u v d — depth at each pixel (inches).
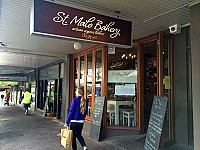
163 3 125.3
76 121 158.1
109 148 180.2
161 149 164.6
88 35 118.1
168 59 188.7
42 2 105.5
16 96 918.4
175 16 148.3
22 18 151.8
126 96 226.4
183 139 174.2
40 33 103.7
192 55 127.6
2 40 222.1
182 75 178.2
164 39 189.3
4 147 187.5
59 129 276.8
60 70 373.4
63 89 339.0
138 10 135.8
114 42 127.1
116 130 219.6
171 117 182.4
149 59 295.3
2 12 140.3
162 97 156.6
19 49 274.7
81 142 160.6
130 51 227.0
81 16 116.3
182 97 177.2
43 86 498.6
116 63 231.5
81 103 160.9
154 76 303.4
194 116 125.7
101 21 123.3
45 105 438.9
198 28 123.9
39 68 513.7
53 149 180.1
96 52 250.4
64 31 110.5
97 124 218.5
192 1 122.8
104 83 229.6
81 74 288.4
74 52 297.3
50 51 289.0
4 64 447.2
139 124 216.4
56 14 108.7
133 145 185.0
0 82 809.5
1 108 660.1
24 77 685.3
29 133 249.9
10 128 285.3
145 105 292.7
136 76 222.8
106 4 126.2
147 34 197.8
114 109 228.1
